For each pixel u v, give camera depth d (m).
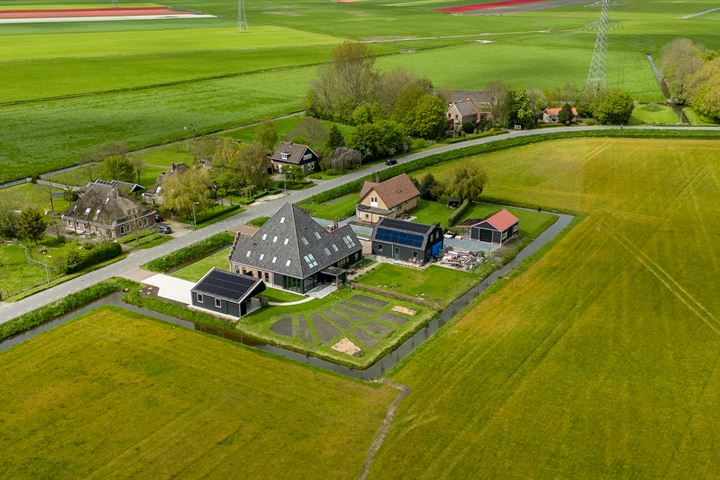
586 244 121.31
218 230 131.00
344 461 66.00
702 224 130.12
